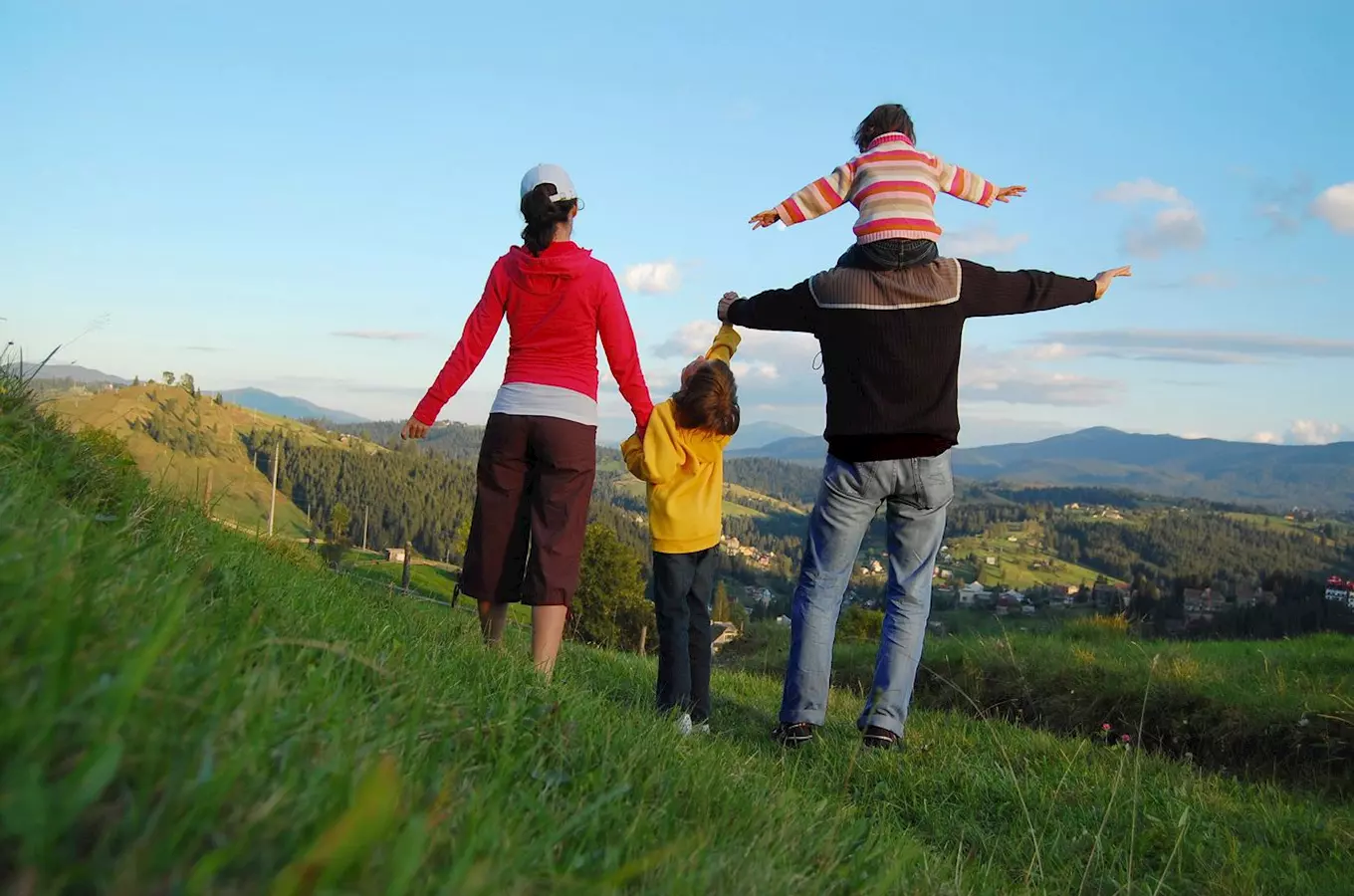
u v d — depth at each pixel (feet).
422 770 5.84
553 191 14.15
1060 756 16.26
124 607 5.33
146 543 8.86
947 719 20.01
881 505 16.34
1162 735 21.56
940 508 15.93
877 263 14.94
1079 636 34.86
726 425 15.64
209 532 13.78
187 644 5.26
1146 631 37.19
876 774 14.23
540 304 14.42
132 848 3.31
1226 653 27.99
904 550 16.16
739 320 16.66
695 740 11.66
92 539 6.22
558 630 14.24
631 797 7.49
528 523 14.88
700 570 15.97
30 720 3.45
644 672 22.22
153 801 3.72
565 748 8.16
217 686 4.83
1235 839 12.29
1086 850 11.88
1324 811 14.97
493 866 4.51
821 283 15.46
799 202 15.46
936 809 13.03
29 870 2.99
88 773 3.23
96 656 4.27
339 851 3.48
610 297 14.64
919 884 8.70
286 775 4.41
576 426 14.39
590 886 4.74
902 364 15.20
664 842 6.49
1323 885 11.02
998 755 16.22
